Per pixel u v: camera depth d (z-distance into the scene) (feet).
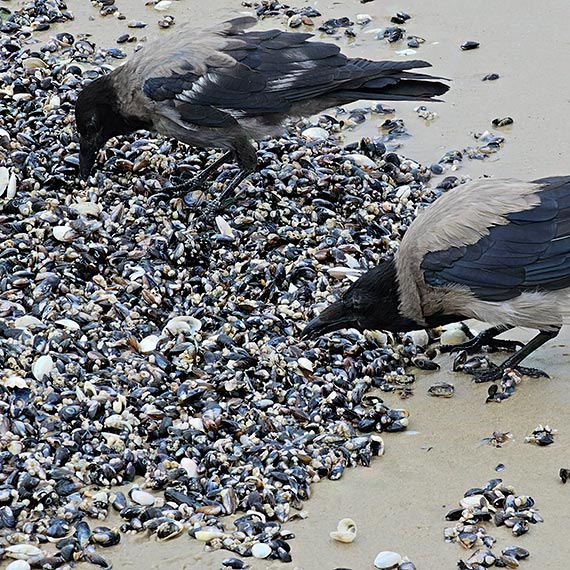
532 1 60.18
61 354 35.78
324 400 34.45
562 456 32.37
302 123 50.06
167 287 39.22
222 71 42.57
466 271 34.47
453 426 33.94
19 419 33.40
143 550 29.78
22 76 51.08
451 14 59.31
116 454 32.40
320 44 43.16
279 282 39.55
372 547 29.66
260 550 29.45
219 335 36.81
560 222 34.32
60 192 44.19
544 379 35.53
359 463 32.65
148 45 44.32
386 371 36.29
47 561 29.25
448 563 29.01
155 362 35.78
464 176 46.75
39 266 39.78
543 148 48.44
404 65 42.42
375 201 44.37
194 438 32.96
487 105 51.78
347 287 39.32
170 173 45.47
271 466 32.09
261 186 44.32
